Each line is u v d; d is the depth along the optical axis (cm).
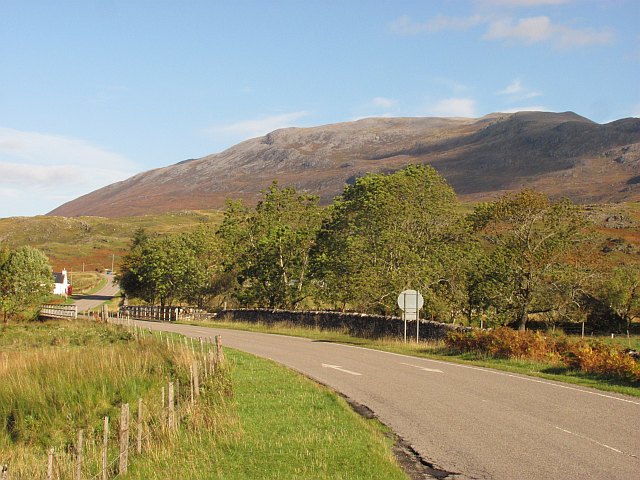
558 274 3884
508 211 3997
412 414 1376
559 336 2556
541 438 1142
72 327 4431
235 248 6278
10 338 3706
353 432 1186
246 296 6059
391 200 4744
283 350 2925
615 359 1927
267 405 1469
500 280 3944
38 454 1286
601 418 1317
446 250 4434
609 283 4406
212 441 1134
